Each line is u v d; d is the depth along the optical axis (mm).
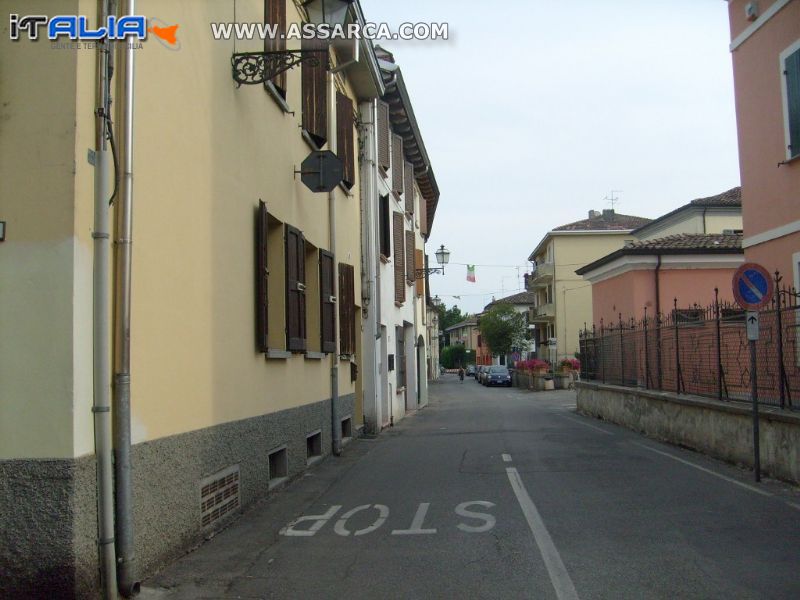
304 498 9797
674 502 9070
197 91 7715
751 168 15016
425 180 33469
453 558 6754
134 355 6125
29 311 5371
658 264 26766
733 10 15477
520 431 18766
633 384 19797
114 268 5832
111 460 5711
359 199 18656
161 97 6797
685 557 6617
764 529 7648
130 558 5773
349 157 16234
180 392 7066
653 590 5730
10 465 5281
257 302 9531
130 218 5914
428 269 36062
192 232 7477
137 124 6293
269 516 8688
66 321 5352
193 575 6363
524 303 95625
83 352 5465
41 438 5297
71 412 5312
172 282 6949
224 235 8422
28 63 5512
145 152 6445
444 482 10805
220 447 8094
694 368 14961
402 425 21984
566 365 49438
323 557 6906
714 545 7023
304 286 11516
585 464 12422
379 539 7535
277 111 10766
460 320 145000
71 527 5250
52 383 5328
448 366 116438
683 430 14844
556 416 24562
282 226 10812
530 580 6047
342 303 15234
